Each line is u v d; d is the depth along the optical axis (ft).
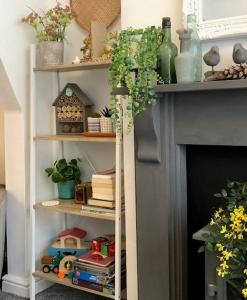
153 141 5.59
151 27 5.29
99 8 7.80
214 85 4.64
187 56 5.05
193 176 5.92
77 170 8.22
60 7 7.75
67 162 8.55
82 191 7.70
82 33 8.13
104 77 7.98
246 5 4.99
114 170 7.55
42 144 8.38
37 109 8.18
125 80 5.21
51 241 8.70
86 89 8.25
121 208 6.87
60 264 7.78
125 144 6.19
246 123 5.02
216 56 4.90
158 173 5.69
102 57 7.00
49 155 8.57
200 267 6.06
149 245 5.89
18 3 7.72
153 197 5.77
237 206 4.67
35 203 7.93
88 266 7.23
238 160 5.58
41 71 8.12
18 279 8.27
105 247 7.43
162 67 5.31
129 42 5.28
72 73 8.41
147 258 5.93
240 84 4.49
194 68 5.13
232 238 4.40
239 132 5.08
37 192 8.29
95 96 8.14
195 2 5.24
